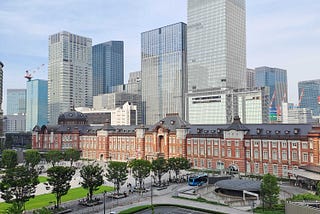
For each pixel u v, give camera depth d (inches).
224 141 5172.2
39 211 2041.1
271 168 4653.1
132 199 3572.8
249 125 5137.8
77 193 3890.3
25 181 2755.9
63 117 7844.5
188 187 4220.0
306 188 3907.5
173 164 4525.1
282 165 4547.2
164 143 5925.2
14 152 5354.3
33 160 5275.6
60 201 3437.5
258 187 3521.2
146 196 3722.9
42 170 5713.6
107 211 3056.1
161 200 3506.4
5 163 5172.2
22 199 2719.0
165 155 5871.1
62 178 3070.9
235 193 3659.0
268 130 4840.1
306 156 4340.6
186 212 3031.5
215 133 5378.9
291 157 4473.4
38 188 4163.4
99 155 6963.6
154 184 4382.4
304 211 2050.9
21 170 2842.0
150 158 6043.3
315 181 3690.9
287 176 4478.3
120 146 6653.5
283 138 4552.2
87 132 7273.6
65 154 5856.3
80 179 4862.2
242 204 3267.7
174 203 3351.4
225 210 3031.5
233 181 3764.8
